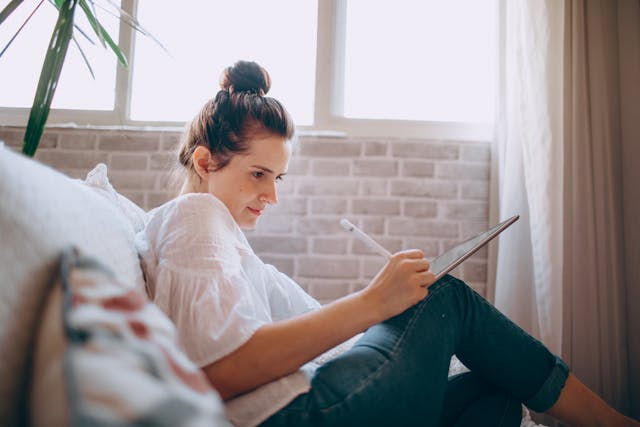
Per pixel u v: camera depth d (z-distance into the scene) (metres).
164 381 0.34
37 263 0.42
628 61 1.70
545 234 1.63
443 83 2.07
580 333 1.58
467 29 2.08
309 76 2.07
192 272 0.72
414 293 0.74
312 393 0.68
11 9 1.02
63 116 2.03
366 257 1.90
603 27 1.71
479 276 1.89
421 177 1.94
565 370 0.83
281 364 0.66
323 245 1.91
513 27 1.81
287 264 1.91
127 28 2.05
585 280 1.60
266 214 1.92
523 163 1.77
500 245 1.78
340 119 2.03
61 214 0.50
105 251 0.59
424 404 0.73
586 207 1.63
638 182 1.65
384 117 2.07
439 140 1.96
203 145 1.02
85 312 0.36
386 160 1.94
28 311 0.41
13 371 0.38
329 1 2.06
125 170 1.94
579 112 1.66
